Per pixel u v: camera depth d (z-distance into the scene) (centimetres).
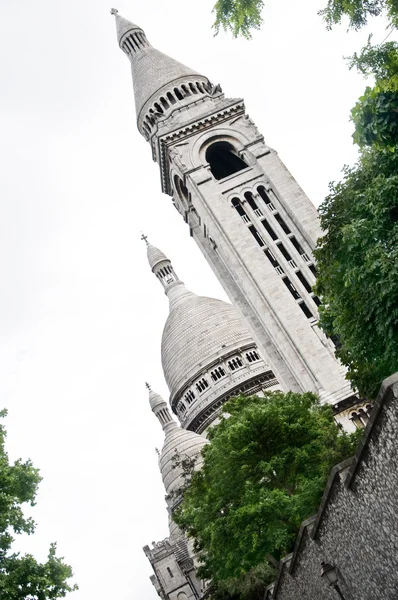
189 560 11562
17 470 3641
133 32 10781
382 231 3120
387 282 2964
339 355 3956
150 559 11688
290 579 3369
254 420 4400
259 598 5178
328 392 7038
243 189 8625
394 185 3048
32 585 3369
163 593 11438
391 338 3116
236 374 12775
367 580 2494
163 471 12812
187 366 13150
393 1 2109
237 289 8681
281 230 8275
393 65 2250
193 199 8862
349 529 2486
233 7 2341
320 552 2847
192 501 5066
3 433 3794
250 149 8856
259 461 4409
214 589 6231
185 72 9919
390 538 2217
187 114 9256
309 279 7869
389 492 2122
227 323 13512
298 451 4284
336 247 3538
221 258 8725
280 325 7644
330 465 4003
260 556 4153
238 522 4044
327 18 2250
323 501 2595
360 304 3256
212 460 4609
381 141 2464
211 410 12850
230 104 9175
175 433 13150
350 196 3434
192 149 8981
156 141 9356
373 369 3669
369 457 2162
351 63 2303
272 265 8038
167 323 14250
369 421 2070
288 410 4525
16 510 3466
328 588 2834
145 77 10056
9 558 3450
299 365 7431
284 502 3919
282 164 8650
